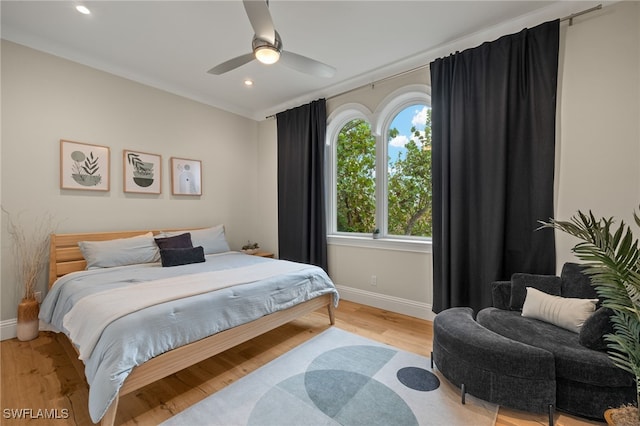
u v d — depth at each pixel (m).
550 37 2.28
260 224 4.85
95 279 2.37
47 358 2.24
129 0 2.18
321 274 2.90
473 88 2.64
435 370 2.11
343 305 3.58
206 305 1.91
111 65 3.18
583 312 1.84
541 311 2.00
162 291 1.99
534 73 2.35
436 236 2.89
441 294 2.85
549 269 2.31
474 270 2.66
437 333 1.99
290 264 3.05
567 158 2.30
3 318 2.56
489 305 2.53
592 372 1.51
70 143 2.93
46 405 1.72
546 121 2.30
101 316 1.64
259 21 1.73
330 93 3.87
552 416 1.54
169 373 1.69
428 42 2.77
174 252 3.01
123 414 1.66
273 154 4.64
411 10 2.32
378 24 2.49
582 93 2.24
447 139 2.78
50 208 2.82
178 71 3.34
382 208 3.58
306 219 3.98
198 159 4.06
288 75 3.45
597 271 1.46
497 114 2.49
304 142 4.05
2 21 2.44
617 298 1.38
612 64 2.13
